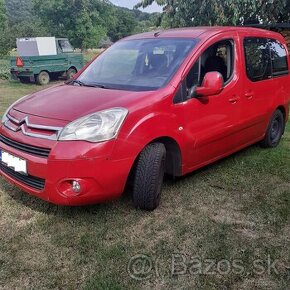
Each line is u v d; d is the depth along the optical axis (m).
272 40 5.50
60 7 48.03
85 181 3.10
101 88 3.88
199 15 12.10
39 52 17.75
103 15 53.03
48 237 3.20
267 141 5.58
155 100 3.52
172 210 3.71
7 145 3.47
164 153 3.61
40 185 3.24
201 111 3.96
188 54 4.01
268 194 4.12
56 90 3.98
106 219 3.50
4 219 3.47
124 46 4.64
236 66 4.54
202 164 4.25
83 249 3.03
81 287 2.61
